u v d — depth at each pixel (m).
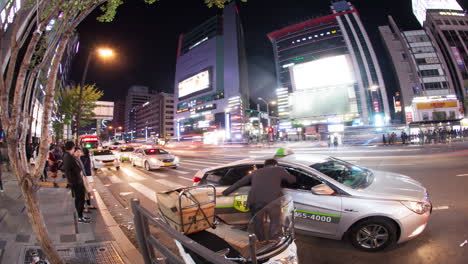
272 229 2.37
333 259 3.53
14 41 2.26
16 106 2.21
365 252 3.64
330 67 102.06
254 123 105.44
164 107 147.50
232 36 119.19
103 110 34.75
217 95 118.81
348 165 4.80
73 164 5.23
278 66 121.19
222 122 113.62
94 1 2.63
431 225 4.35
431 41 94.62
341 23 107.94
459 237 3.82
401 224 3.45
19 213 5.29
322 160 4.62
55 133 32.12
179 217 2.59
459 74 88.31
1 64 2.21
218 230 2.71
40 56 2.81
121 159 19.44
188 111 135.38
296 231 4.06
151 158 14.22
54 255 2.41
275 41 124.81
